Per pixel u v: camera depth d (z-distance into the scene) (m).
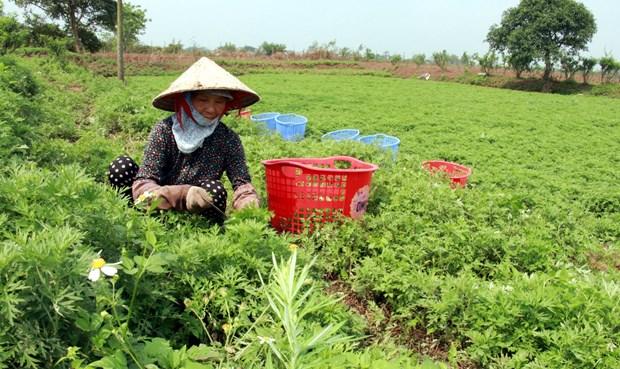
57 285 2.10
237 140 4.34
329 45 50.72
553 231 5.92
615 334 3.11
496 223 5.41
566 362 2.98
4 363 1.99
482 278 4.40
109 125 9.24
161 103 4.15
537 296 3.27
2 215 2.53
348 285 4.16
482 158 11.20
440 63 47.34
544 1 44.34
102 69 32.25
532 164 11.05
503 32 46.81
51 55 26.89
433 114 18.58
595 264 5.74
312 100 21.45
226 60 42.03
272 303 2.09
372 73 43.06
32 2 41.25
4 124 5.34
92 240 2.74
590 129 17.11
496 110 21.00
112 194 3.27
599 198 8.31
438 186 5.75
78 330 2.21
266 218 3.58
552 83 42.53
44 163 5.34
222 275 2.98
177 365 2.25
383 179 5.75
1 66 9.52
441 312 3.43
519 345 3.19
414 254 4.31
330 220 4.63
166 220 3.81
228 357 2.62
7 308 1.92
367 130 14.35
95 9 43.19
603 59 41.62
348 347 2.66
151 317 2.73
